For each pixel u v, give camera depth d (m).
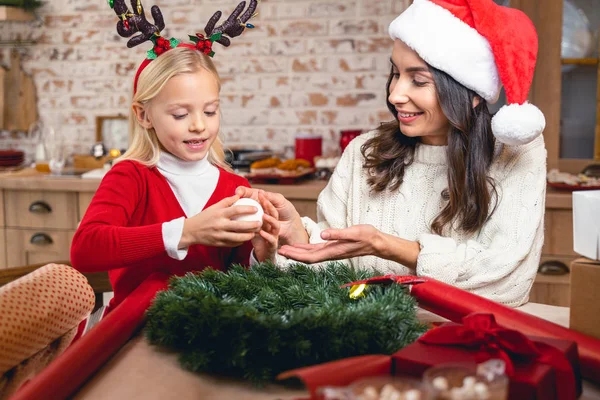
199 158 1.64
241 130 3.51
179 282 1.29
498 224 1.69
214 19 1.68
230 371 1.10
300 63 3.42
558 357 0.99
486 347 1.01
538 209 1.69
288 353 1.06
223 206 1.49
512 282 1.65
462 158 1.70
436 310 1.32
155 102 1.60
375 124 3.40
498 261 1.62
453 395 0.77
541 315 1.52
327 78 3.41
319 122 3.44
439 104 1.68
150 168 1.68
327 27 3.38
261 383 1.05
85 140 3.67
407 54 1.67
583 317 1.24
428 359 0.99
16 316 1.27
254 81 3.47
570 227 2.78
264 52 3.44
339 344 1.06
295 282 1.38
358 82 3.39
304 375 0.90
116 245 1.50
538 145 1.75
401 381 0.78
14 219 3.25
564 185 2.81
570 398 0.99
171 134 1.60
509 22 1.62
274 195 1.65
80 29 3.59
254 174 3.01
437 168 1.78
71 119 3.66
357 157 1.90
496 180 1.72
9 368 1.25
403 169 1.82
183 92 1.58
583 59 3.11
